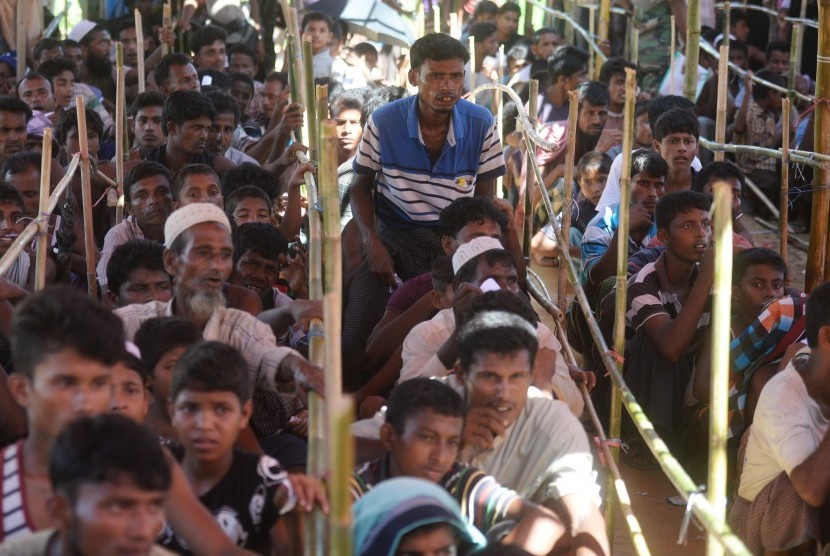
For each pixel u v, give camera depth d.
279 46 12.04
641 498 4.94
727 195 2.78
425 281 5.00
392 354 4.67
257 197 5.59
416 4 11.70
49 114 8.16
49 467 2.21
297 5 11.27
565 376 4.22
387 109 5.22
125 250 4.36
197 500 2.61
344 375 5.17
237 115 7.46
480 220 4.85
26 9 10.57
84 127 4.78
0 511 2.56
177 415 2.86
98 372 2.51
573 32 12.20
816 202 5.30
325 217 2.79
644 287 5.13
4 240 5.21
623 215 4.16
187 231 3.78
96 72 10.70
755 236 9.07
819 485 3.71
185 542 2.75
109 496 2.12
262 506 2.88
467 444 3.35
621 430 5.24
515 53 10.66
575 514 3.40
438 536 2.51
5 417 3.84
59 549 2.25
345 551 1.90
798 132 9.37
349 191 5.41
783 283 4.80
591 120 8.43
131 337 3.75
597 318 5.48
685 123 6.40
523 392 3.36
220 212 3.85
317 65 10.17
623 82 8.88
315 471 2.67
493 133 5.34
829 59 5.22
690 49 7.21
